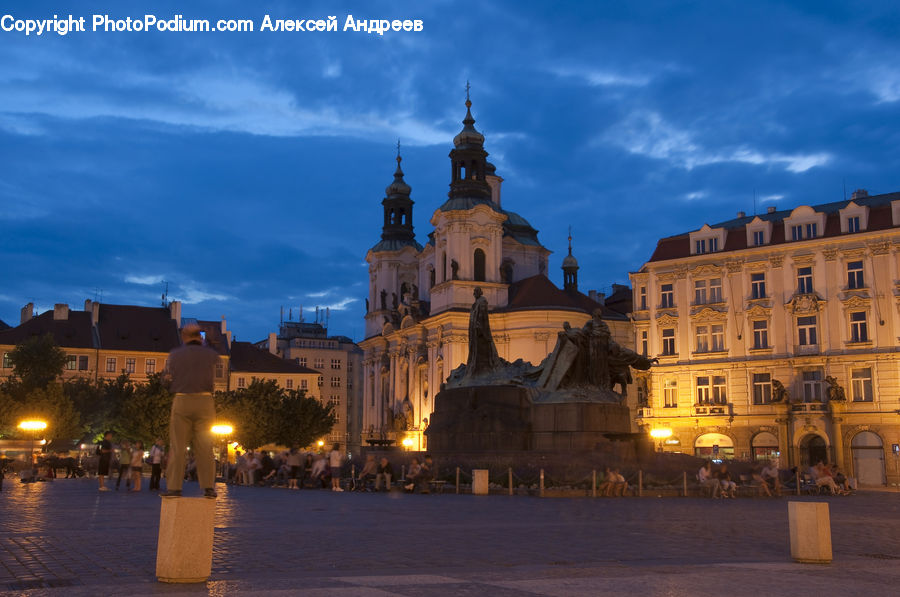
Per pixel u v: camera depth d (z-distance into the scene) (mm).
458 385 44312
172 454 11359
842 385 67375
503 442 40656
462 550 13773
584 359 41781
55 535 14258
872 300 66875
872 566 12516
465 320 92875
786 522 21406
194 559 9445
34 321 109812
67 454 65375
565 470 35375
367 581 9648
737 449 71188
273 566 11312
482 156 99625
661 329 76812
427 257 109375
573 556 13266
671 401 75625
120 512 19578
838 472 46281
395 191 119188
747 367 71750
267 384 90312
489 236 96188
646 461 39969
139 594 8555
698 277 75562
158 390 84062
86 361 108312
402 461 42281
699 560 12922
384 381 110500
